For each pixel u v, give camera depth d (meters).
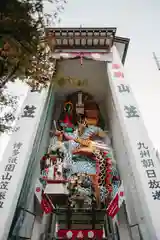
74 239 10.83
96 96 18.95
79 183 12.69
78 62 17.27
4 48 6.52
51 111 16.95
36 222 11.66
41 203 11.66
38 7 6.57
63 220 11.81
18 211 10.09
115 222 11.93
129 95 13.42
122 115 12.40
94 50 16.44
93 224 11.48
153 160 10.45
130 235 11.26
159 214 8.80
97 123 17.33
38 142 12.91
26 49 6.84
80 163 13.99
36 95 13.47
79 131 16.23
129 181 11.73
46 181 12.44
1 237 8.16
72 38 15.94
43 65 7.48
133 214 11.09
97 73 17.94
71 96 18.61
